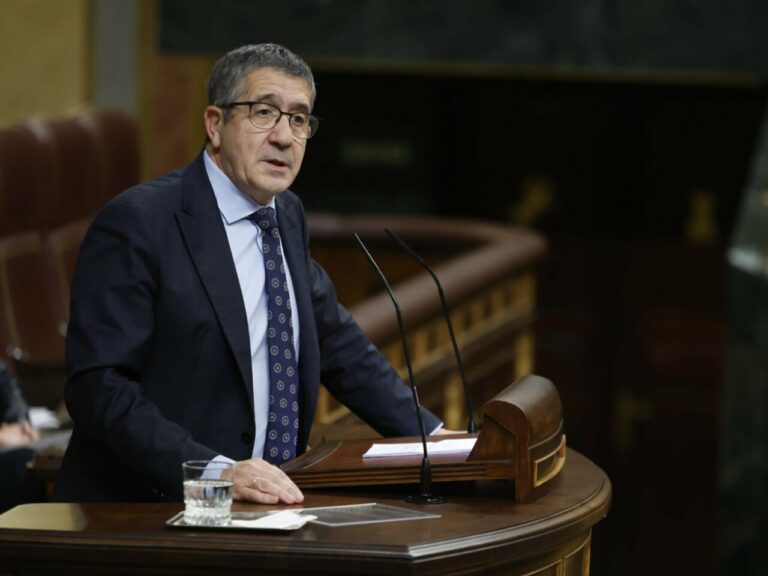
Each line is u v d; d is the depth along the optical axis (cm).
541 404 1125
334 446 1199
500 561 990
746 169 4738
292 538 958
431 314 2170
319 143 4691
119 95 3123
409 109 4694
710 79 3416
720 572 3266
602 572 4728
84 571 964
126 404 1085
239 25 3225
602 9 3259
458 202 4759
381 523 1003
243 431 1155
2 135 2270
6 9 2594
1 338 2172
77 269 1138
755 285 3253
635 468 4800
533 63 3284
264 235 1188
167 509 1037
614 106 4750
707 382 4781
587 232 4812
